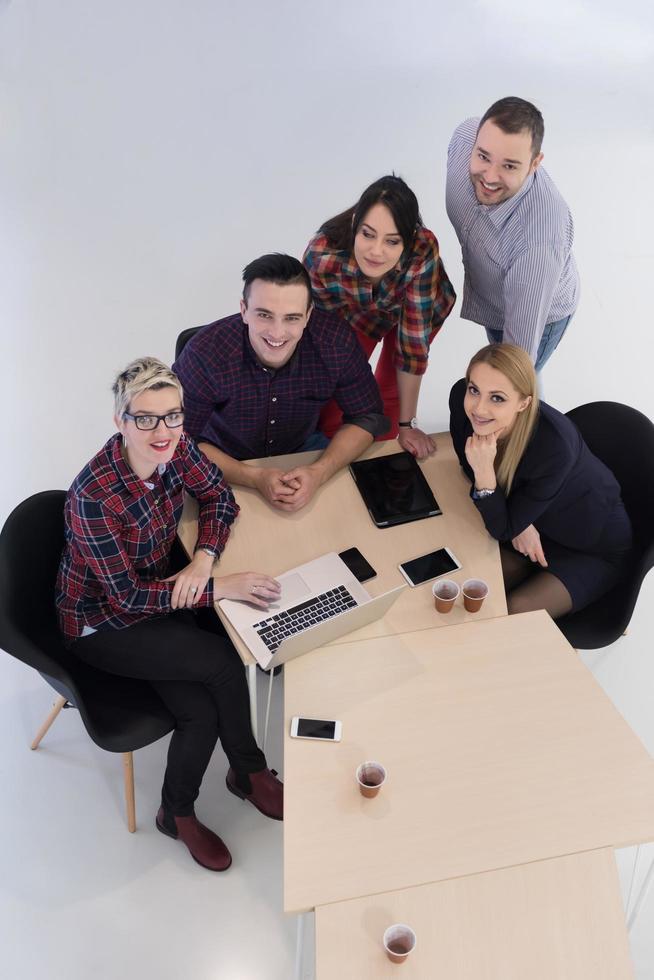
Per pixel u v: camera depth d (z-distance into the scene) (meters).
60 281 4.45
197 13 6.36
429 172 5.09
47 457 3.67
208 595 2.26
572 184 5.14
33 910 2.40
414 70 5.92
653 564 2.52
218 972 2.29
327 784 1.92
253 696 2.27
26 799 2.65
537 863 1.80
